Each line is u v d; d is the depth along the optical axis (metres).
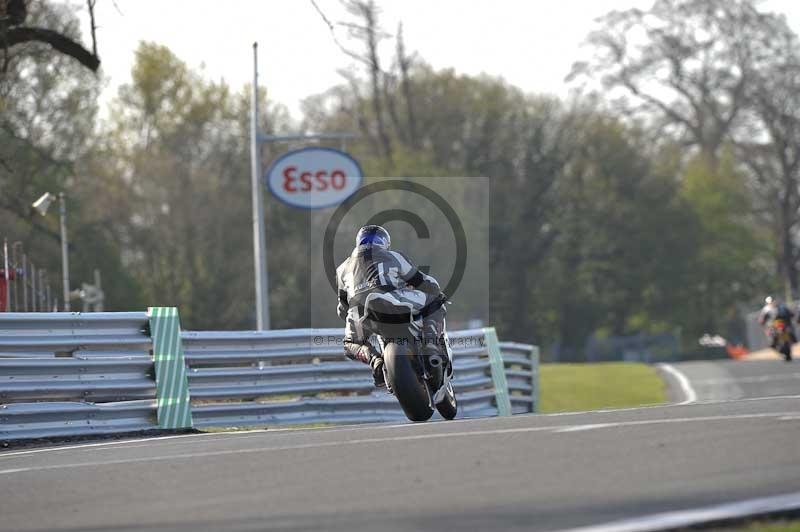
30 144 116.38
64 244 111.31
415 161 187.12
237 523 18.80
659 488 19.91
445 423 33.00
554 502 19.09
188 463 26.56
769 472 20.94
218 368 49.03
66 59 135.25
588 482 20.72
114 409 44.91
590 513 18.12
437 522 17.97
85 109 148.12
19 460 31.11
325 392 53.12
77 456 30.88
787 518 17.67
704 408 32.59
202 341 48.41
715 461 22.23
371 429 32.44
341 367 52.56
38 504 22.14
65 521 20.08
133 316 46.12
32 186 127.00
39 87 133.50
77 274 170.25
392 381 34.88
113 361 45.22
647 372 118.50
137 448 32.19
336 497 20.62
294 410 50.91
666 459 22.70
